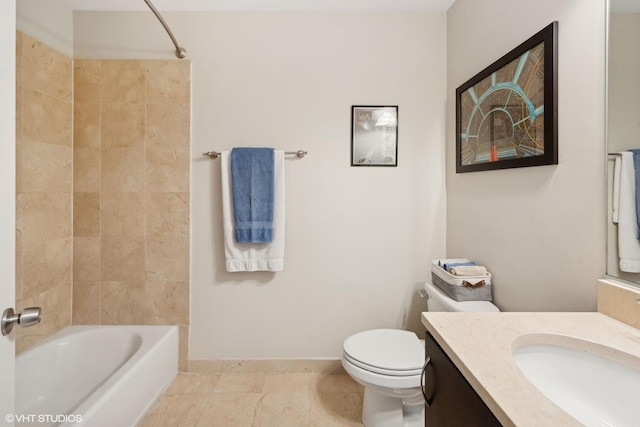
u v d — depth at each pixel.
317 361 2.05
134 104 1.97
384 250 2.06
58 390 1.74
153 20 1.98
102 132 1.97
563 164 1.12
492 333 0.86
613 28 0.94
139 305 2.01
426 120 2.03
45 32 1.78
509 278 1.42
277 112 2.01
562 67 1.12
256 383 1.92
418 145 2.04
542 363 0.84
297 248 2.04
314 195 2.04
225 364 2.04
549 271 1.19
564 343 0.84
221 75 2.00
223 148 2.01
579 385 0.80
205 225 2.02
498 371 0.68
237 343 2.05
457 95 1.82
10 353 0.75
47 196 1.80
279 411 1.67
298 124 2.02
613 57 0.94
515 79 1.34
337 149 2.03
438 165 2.04
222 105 2.00
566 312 1.08
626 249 0.91
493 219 1.53
